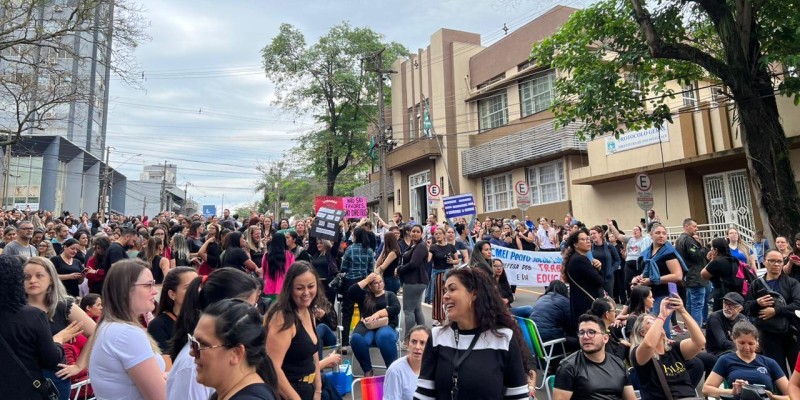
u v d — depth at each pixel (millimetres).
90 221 20422
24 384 2986
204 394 2678
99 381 2818
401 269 8211
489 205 26188
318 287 3926
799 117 13781
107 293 3033
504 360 2869
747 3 10883
